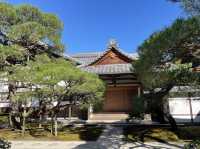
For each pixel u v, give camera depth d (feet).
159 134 49.47
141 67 31.50
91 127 60.64
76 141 47.01
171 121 51.96
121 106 79.71
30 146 43.57
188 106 67.87
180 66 28.91
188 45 26.22
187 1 25.75
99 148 40.52
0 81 51.42
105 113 73.56
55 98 49.78
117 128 58.23
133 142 44.55
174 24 25.49
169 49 26.96
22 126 55.42
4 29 51.11
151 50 27.81
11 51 45.68
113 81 73.77
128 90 80.33
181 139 45.96
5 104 69.56
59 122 67.77
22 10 53.01
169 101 68.64
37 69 47.09
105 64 78.07
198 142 31.27
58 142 46.62
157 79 30.53
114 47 76.89
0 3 51.49
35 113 54.95
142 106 44.55
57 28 55.06
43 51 55.26
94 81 47.06
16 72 46.78
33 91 46.01
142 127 57.62
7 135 53.31
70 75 43.70
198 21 24.53
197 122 64.28
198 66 29.22
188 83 31.91
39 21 54.19
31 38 50.03
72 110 75.25
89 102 50.21
